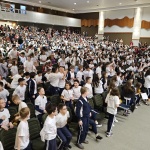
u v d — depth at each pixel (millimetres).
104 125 4719
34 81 4832
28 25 21375
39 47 12391
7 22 19578
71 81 6020
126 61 11062
